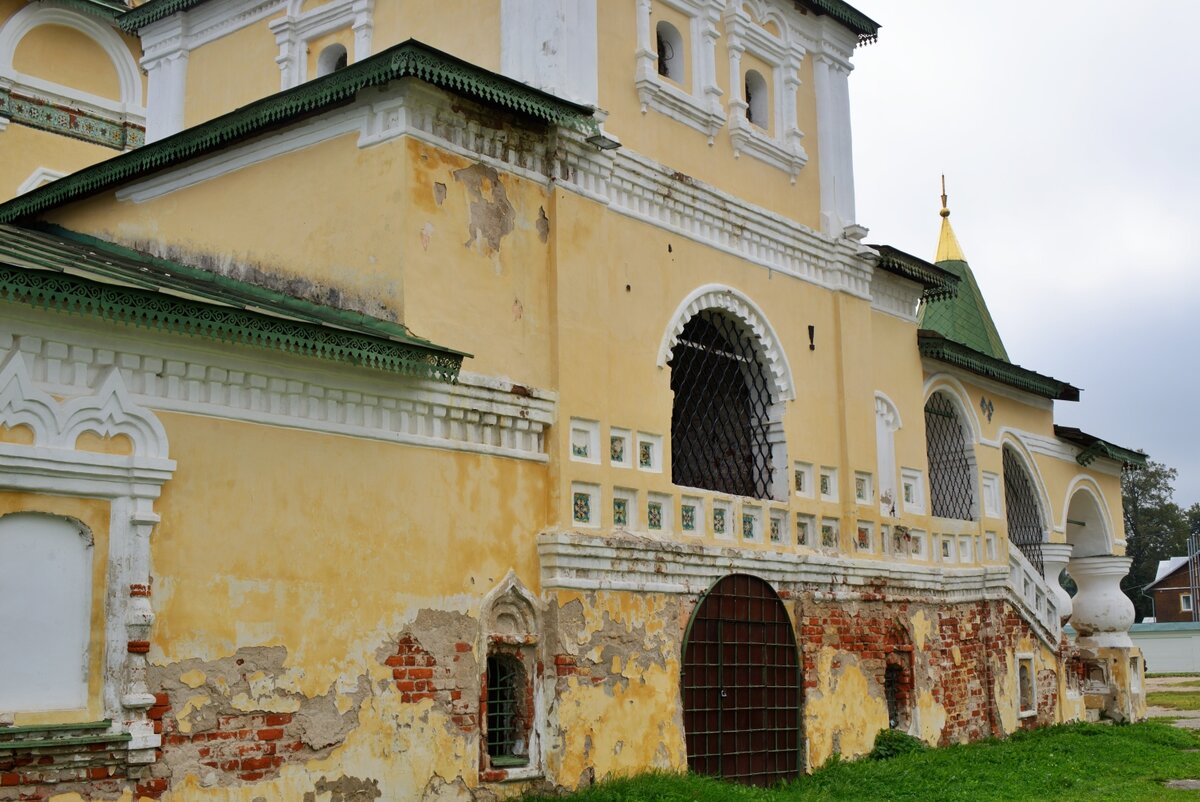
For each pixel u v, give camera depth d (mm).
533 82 11562
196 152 11414
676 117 13148
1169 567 68312
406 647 9695
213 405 8734
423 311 10125
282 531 9016
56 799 7703
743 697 12891
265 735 8742
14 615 7715
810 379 14617
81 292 7750
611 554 11375
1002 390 19734
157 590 8297
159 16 14367
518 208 11141
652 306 12406
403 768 9539
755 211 13898
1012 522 21000
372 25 12742
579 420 11367
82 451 8023
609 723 11180
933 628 16391
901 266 16266
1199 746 18703
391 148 10234
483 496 10477
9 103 16219
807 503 14266
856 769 13656
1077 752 16453
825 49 15547
